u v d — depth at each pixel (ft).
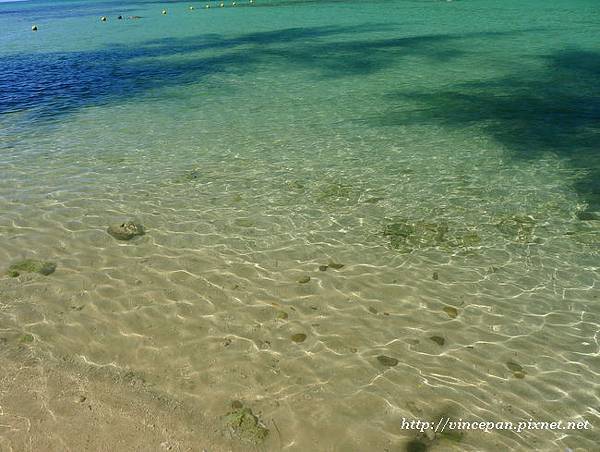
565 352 17.04
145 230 25.40
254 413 14.42
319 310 19.25
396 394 15.19
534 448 13.43
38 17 196.34
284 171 33.01
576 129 39.11
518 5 137.18
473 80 56.70
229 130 42.32
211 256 23.07
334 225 25.89
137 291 20.40
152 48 91.97
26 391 15.11
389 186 30.37
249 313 19.08
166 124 44.60
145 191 30.14
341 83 58.65
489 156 34.68
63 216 26.86
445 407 14.74
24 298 19.85
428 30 98.58
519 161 33.55
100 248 23.65
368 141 38.52
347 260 22.68
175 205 28.25
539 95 49.03
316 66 69.26
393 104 48.65
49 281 20.99
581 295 20.04
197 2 242.58
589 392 15.38
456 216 26.53
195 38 104.12
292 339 17.66
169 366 16.33
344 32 102.32
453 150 36.04
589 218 25.91
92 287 20.62
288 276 21.49
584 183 29.86
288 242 24.27
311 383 15.62
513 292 20.30
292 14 144.87
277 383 15.62
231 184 31.12
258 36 103.14
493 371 16.19
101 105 52.19
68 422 13.97
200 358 16.71
